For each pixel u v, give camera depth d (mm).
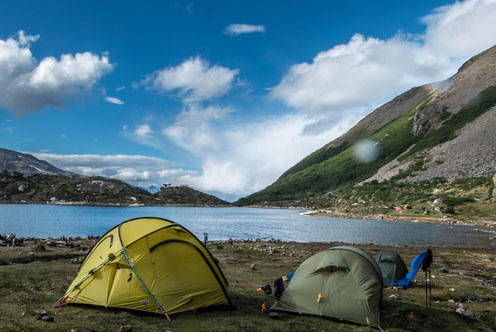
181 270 10383
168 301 9641
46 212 110938
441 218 95625
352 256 10977
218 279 10984
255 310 10672
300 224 83688
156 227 11055
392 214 117688
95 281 10086
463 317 10625
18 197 195625
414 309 11141
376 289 10320
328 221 98000
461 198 114312
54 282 12602
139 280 9734
